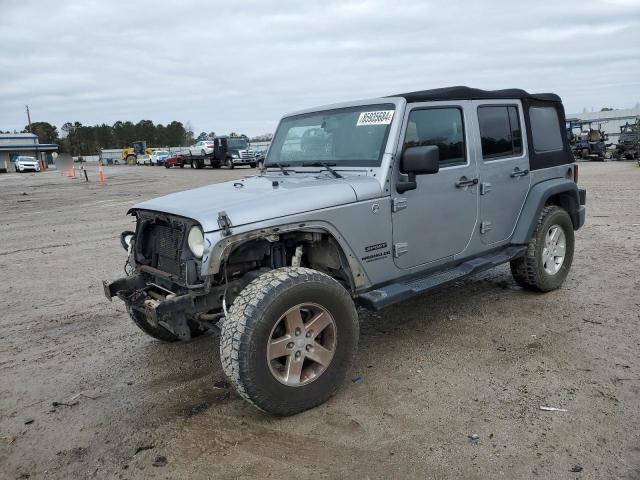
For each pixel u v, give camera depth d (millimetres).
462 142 4715
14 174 47625
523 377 3885
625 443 3037
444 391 3742
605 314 5059
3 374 4438
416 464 2947
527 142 5418
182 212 3562
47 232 11789
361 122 4367
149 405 3801
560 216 5664
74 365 4562
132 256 4375
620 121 45594
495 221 5074
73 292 6801
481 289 6035
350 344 3695
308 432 3332
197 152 40656
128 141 120312
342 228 3805
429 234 4426
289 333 3438
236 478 2922
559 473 2811
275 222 3480
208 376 4242
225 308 3438
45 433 3504
